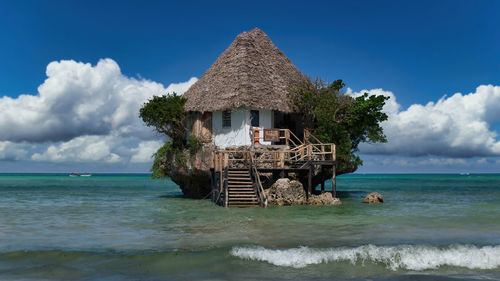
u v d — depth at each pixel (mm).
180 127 30750
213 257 10602
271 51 33719
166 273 9336
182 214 20188
